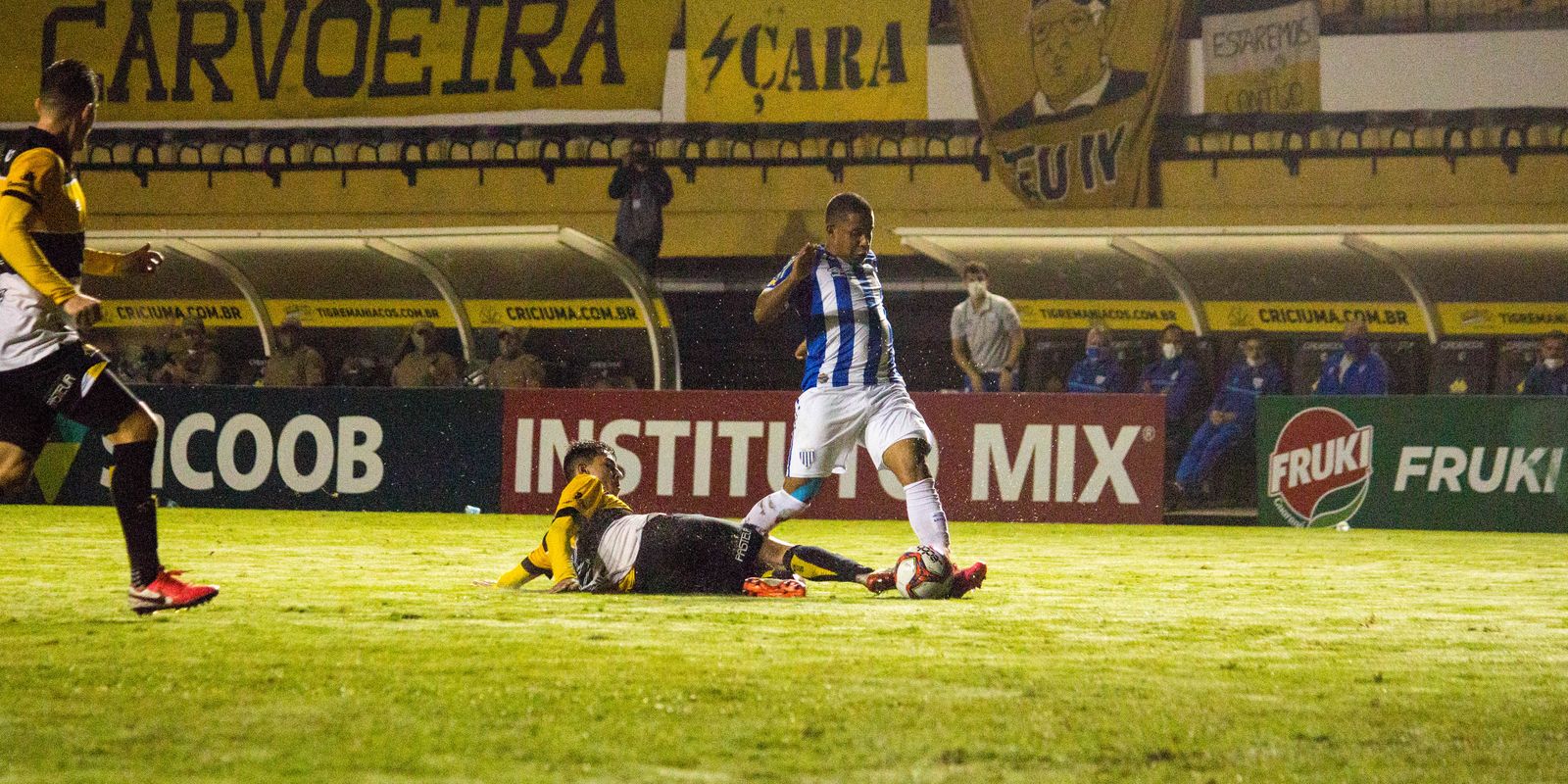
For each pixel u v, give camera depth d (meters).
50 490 24.34
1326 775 5.27
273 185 37.78
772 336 36.19
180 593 9.20
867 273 11.30
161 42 37.72
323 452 24.34
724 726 5.95
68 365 8.70
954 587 10.94
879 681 7.08
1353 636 9.23
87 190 37.94
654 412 23.98
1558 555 17.30
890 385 11.31
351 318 34.50
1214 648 8.53
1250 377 29.73
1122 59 35.16
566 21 37.00
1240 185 35.16
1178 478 29.17
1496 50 34.22
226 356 34.66
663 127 36.81
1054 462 23.61
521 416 24.16
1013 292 34.09
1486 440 22.78
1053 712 6.34
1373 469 23.20
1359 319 32.62
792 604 10.33
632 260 33.19
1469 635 9.34
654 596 10.72
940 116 36.06
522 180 37.28
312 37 37.66
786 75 36.47
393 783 4.94
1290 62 34.81
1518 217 34.38
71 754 5.31
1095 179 35.44
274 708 6.21
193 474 24.50
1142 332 33.28
